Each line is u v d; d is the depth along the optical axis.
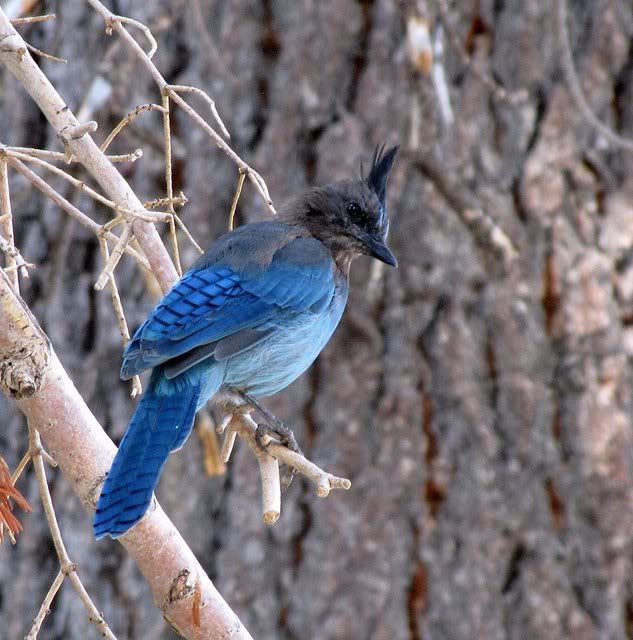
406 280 11.73
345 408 11.68
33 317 6.93
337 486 7.11
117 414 12.45
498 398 11.81
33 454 7.23
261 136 12.09
